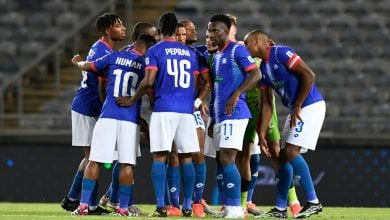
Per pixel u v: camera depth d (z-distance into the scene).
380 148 54.00
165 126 31.98
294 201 35.34
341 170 53.81
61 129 62.31
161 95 32.16
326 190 53.72
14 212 37.09
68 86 69.44
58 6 81.25
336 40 78.25
